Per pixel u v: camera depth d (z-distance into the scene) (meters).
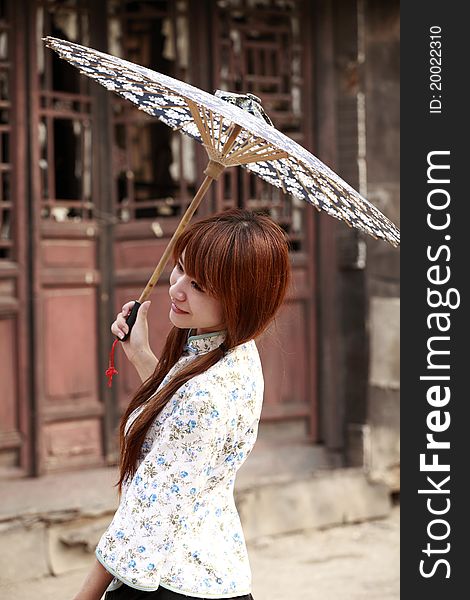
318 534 5.35
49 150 4.89
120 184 5.54
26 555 4.51
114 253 5.09
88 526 4.71
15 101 4.77
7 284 4.77
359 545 5.19
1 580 4.42
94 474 4.95
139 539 1.90
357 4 5.51
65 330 4.92
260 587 4.54
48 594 4.36
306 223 5.59
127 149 5.16
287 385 5.53
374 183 5.52
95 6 5.02
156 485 1.92
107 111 5.07
